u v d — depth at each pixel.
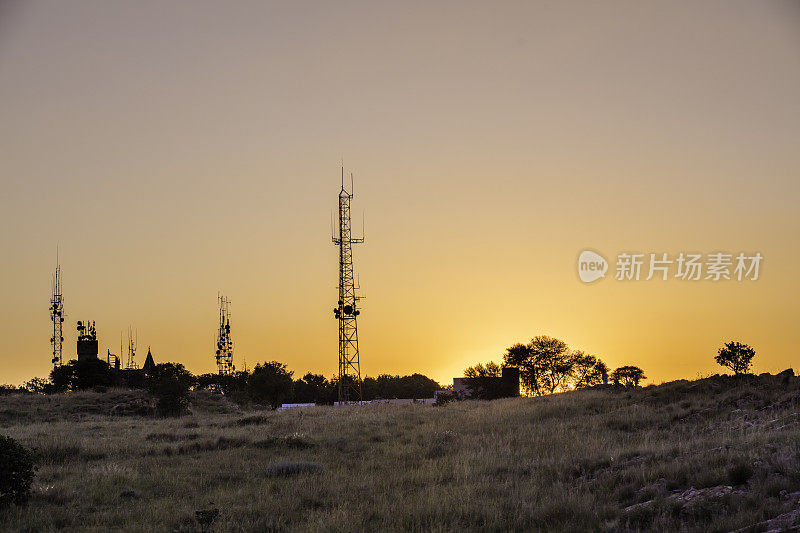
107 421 48.62
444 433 31.94
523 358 109.00
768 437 19.61
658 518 13.62
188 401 59.28
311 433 34.66
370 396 132.12
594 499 16.41
